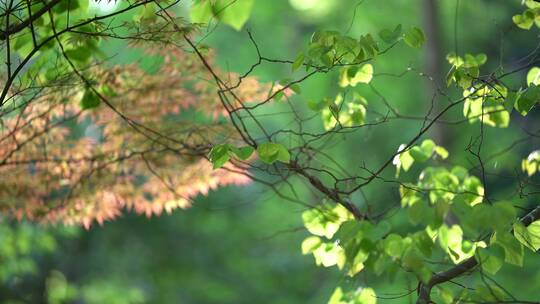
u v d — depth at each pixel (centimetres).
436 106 1363
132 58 1239
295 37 1994
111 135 622
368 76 539
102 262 1822
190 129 613
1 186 621
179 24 513
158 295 2081
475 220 383
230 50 2005
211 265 2122
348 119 580
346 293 503
